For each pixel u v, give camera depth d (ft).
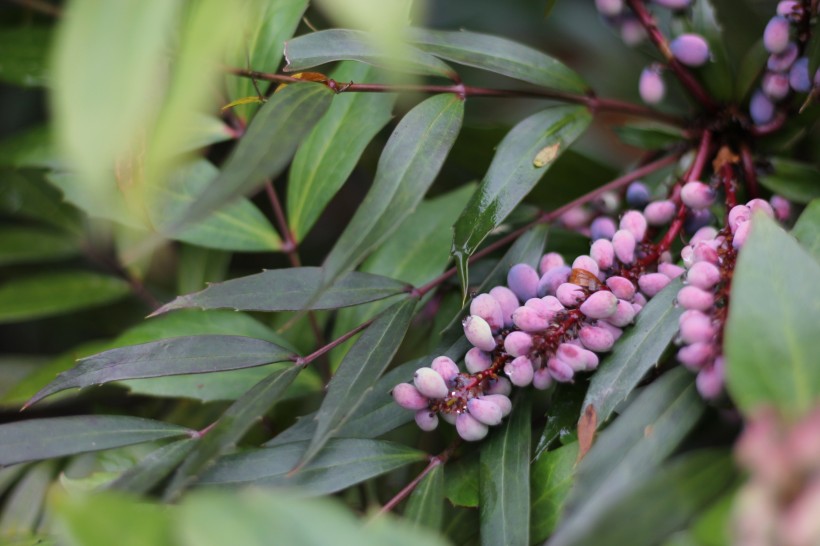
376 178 1.51
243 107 1.79
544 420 1.64
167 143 1.25
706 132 1.71
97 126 1.21
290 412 1.81
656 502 1.33
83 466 1.75
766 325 1.35
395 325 1.56
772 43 1.63
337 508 1.26
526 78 1.66
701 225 1.63
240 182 1.39
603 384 1.49
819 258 1.49
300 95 1.51
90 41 1.22
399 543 1.26
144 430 1.53
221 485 1.50
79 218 2.01
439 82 2.05
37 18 2.02
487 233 1.57
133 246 1.96
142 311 2.08
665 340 1.49
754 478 1.26
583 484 1.41
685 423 1.44
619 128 1.78
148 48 1.22
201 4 1.27
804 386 1.34
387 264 1.78
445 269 1.76
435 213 1.81
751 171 1.68
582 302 1.51
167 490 1.46
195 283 1.94
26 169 1.98
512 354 1.50
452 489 1.56
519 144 1.63
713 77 1.72
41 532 1.69
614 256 1.55
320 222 2.16
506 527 1.51
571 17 2.18
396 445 1.55
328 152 1.77
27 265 2.14
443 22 2.17
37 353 2.16
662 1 1.71
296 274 1.60
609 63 2.16
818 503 1.23
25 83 1.92
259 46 1.76
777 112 1.69
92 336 2.15
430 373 1.50
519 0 2.18
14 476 1.76
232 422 1.49
